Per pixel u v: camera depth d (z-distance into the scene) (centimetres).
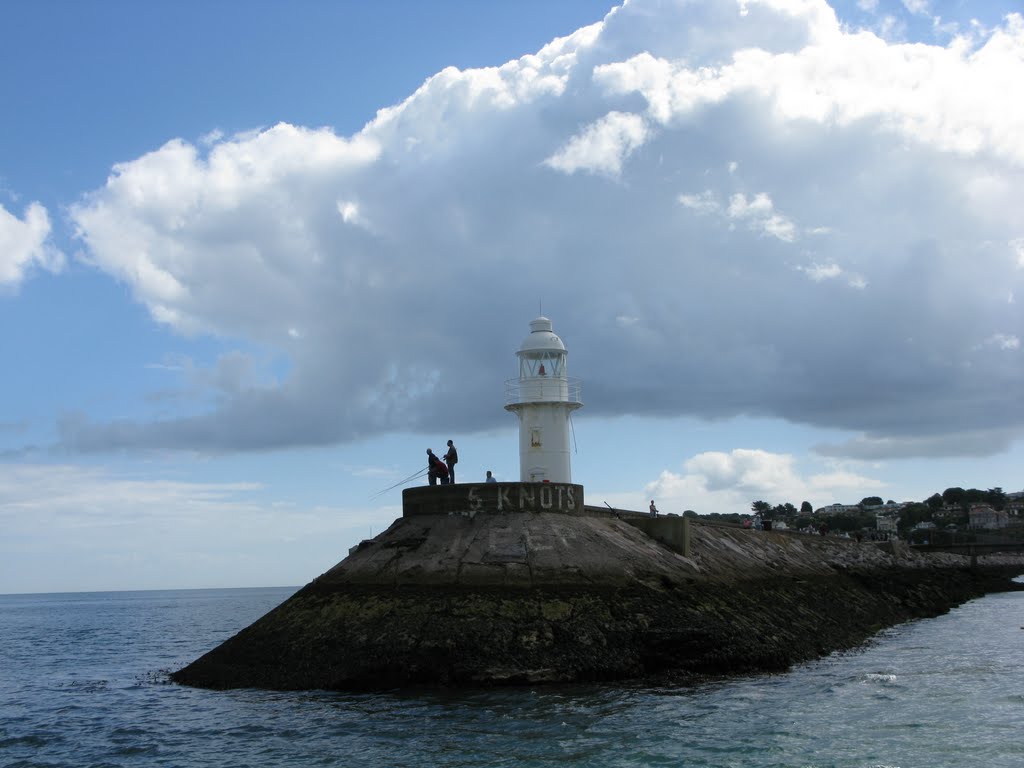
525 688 2758
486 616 2988
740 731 2286
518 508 3553
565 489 3669
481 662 2827
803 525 19412
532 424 4375
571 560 3275
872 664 3306
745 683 2847
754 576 4338
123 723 2622
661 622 3072
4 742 2489
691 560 3903
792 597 4356
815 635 3769
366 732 2331
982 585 9531
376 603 3094
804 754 2106
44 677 3994
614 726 2330
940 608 6347
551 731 2289
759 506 19350
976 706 2561
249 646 3206
